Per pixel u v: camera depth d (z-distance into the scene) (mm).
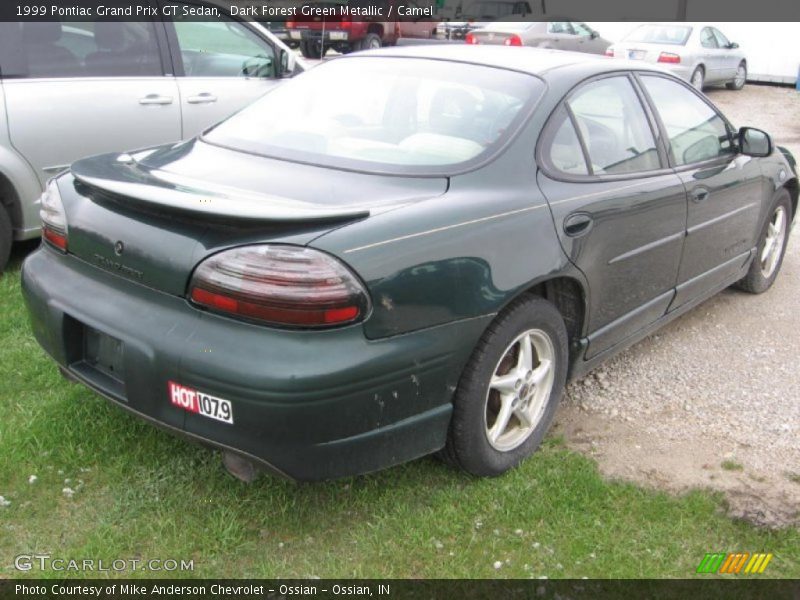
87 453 3102
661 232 3756
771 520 2961
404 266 2529
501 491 3035
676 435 3564
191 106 5570
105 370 2775
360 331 2443
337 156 3059
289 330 2369
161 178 2834
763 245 5219
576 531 2854
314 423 2400
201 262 2445
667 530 2895
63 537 2689
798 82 17781
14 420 3289
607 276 3422
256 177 2885
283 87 3717
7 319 4258
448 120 3199
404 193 2803
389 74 3518
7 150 4699
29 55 4816
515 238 2885
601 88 3602
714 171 4227
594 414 3732
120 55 5254
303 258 2365
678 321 4941
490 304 2766
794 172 5328
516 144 3096
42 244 3127
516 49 3869
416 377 2596
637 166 3680
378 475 3088
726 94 16828
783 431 3639
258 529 2785
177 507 2850
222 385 2381
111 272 2715
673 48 15594
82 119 5000
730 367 4309
